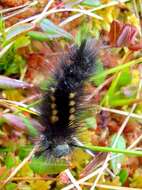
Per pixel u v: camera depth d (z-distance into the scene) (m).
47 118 0.09
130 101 0.12
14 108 0.11
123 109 0.12
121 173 0.11
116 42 0.12
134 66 0.12
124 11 0.13
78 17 0.12
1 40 0.11
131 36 0.11
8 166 0.10
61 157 0.09
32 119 0.10
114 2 0.13
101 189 0.10
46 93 0.09
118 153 0.11
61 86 0.09
